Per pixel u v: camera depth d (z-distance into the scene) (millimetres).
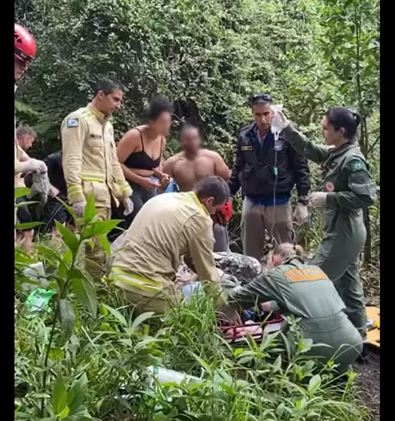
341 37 5402
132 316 3061
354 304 3953
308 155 4270
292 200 5848
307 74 6820
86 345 2373
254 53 8297
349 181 3760
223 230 4531
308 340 2889
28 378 2102
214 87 7945
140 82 7457
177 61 7758
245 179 4852
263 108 4660
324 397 2801
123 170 4574
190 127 4820
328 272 3871
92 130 3975
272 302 3271
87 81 7234
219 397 2260
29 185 3908
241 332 3098
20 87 7238
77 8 7355
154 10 7598
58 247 3078
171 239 3180
